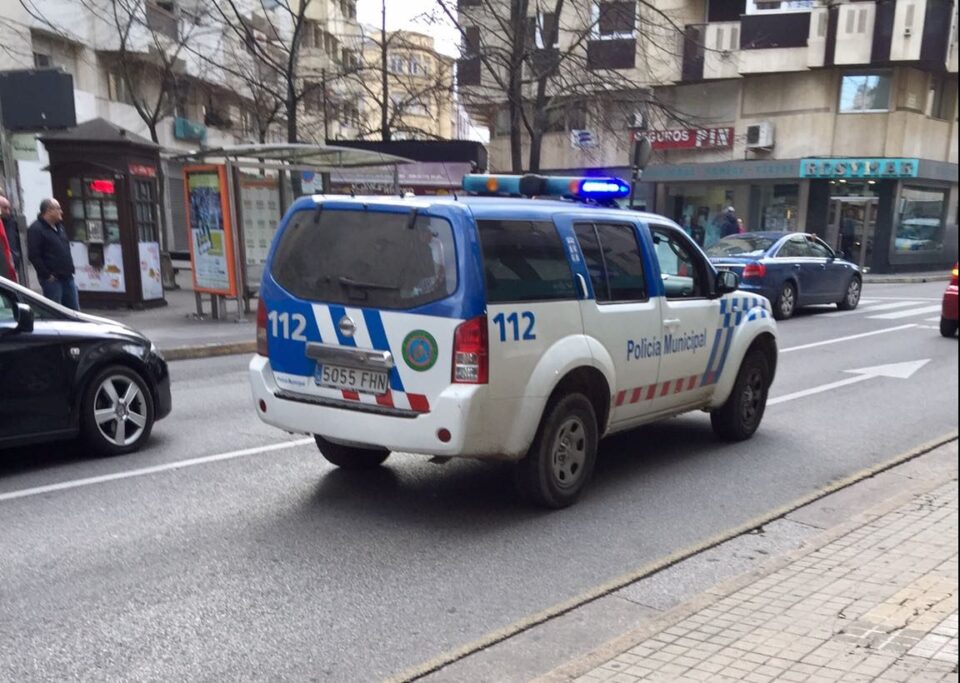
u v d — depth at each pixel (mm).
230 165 13523
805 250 16547
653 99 23500
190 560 4590
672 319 6180
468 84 24250
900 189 27781
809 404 8805
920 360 11445
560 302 5242
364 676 3477
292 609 4051
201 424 7629
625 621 3994
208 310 15289
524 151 32312
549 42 20453
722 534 5094
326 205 5328
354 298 5086
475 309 4742
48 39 24625
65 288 11500
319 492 5766
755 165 28594
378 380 5016
